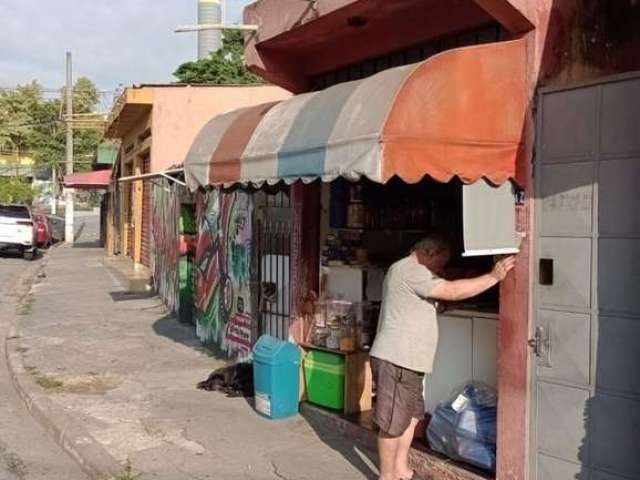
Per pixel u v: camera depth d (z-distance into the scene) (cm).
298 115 545
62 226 4262
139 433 682
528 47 482
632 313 437
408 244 740
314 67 745
